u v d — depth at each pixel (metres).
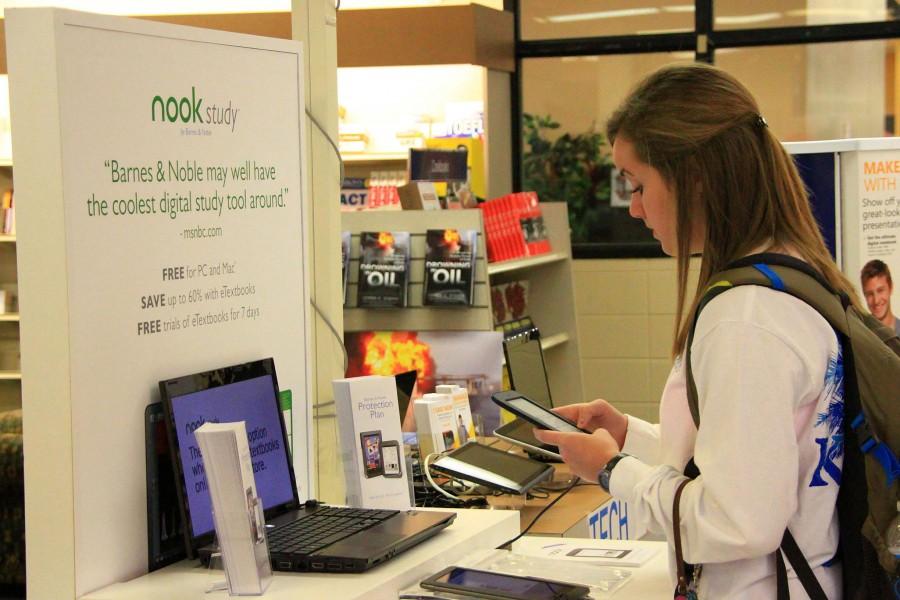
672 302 6.90
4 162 7.14
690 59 6.84
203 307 2.03
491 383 4.63
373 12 6.09
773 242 1.70
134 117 1.86
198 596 1.73
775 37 6.70
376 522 2.04
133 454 1.86
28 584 1.77
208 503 1.95
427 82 6.82
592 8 6.94
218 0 7.15
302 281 2.35
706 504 1.57
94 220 1.77
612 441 1.88
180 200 1.97
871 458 1.62
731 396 1.55
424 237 4.74
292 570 1.81
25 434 1.75
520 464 3.21
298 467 2.33
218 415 2.00
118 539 1.82
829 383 1.61
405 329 4.76
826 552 1.66
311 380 2.44
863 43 6.63
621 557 2.26
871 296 4.23
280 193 2.27
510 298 5.55
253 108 2.18
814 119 6.75
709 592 1.66
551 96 7.07
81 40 1.74
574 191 7.10
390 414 2.30
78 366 1.74
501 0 7.00
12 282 7.36
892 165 4.21
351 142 6.55
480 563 2.02
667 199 1.74
